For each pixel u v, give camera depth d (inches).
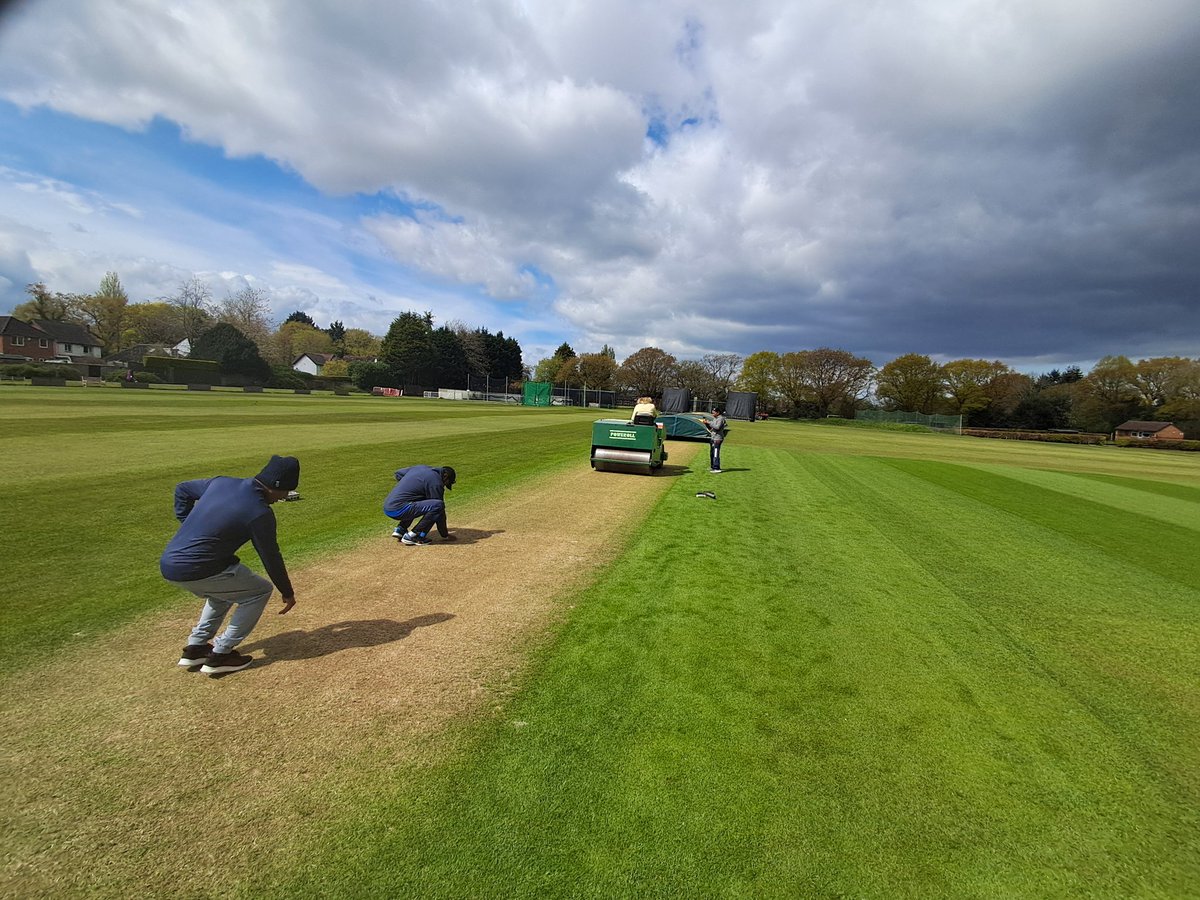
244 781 109.0
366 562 247.1
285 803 103.9
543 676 154.9
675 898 87.9
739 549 295.7
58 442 509.4
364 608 197.5
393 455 552.7
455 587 222.1
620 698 145.2
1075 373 3759.8
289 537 279.4
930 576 263.4
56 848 91.7
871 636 192.2
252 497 143.4
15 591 192.5
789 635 189.9
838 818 106.5
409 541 274.8
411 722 131.0
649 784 113.0
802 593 231.6
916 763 124.7
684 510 388.8
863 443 1220.5
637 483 495.8
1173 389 2591.0
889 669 169.2
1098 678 170.7
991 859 98.8
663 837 99.6
